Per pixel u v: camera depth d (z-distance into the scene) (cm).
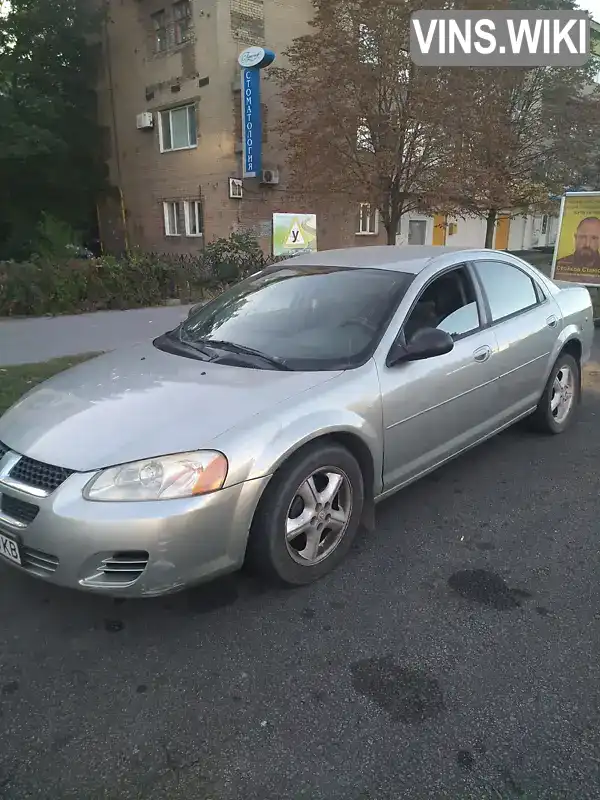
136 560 256
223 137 1766
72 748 216
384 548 345
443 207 1523
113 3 2006
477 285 415
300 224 1467
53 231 1767
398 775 204
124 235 2203
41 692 242
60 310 1163
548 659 257
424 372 352
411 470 360
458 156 1384
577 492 413
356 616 286
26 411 313
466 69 1386
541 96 1667
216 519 263
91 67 2114
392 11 1321
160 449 264
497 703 234
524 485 423
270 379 314
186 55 1809
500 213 2048
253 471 271
